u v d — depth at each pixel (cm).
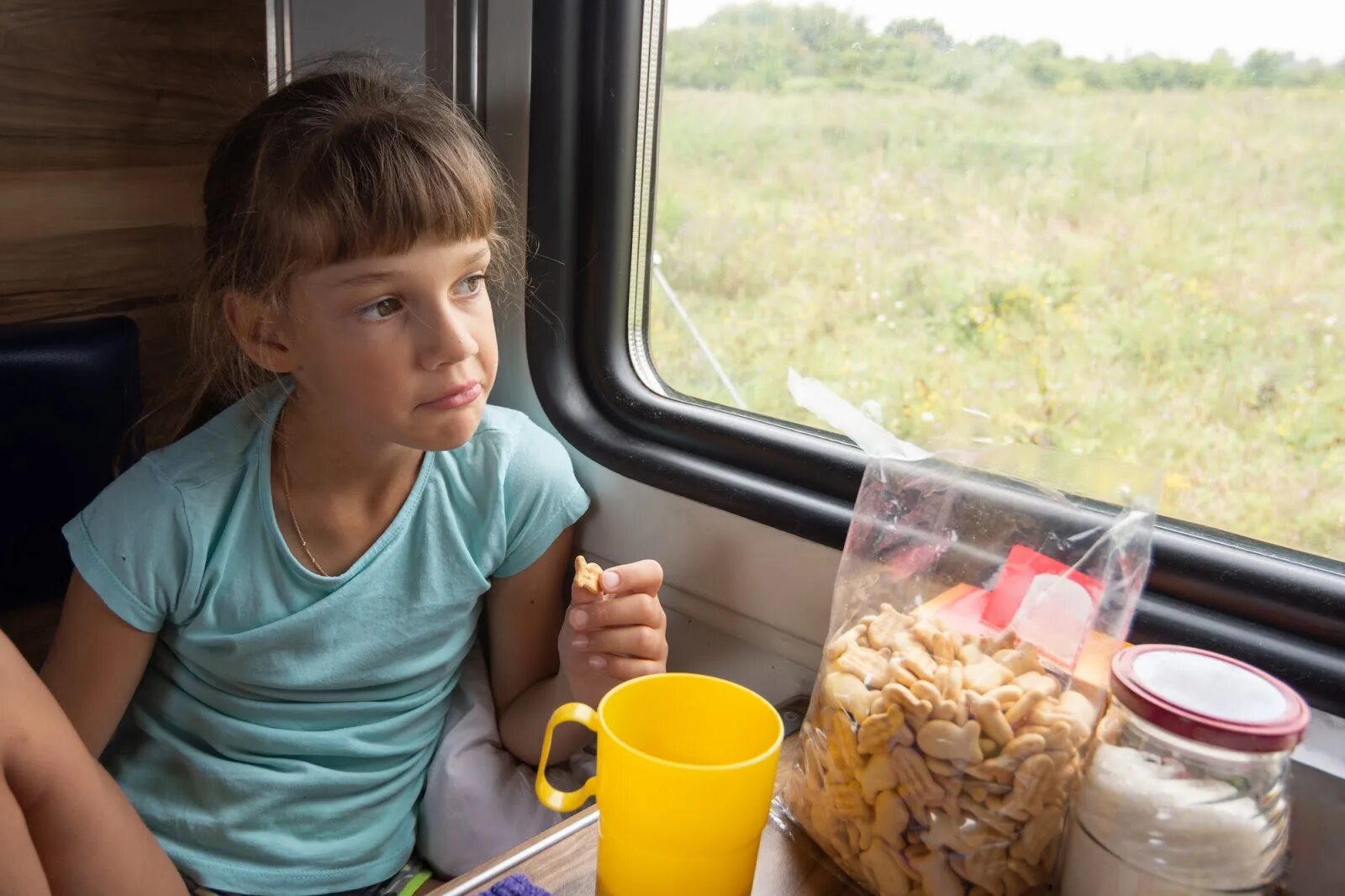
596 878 59
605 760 54
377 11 107
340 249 70
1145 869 50
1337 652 64
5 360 101
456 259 73
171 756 89
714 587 94
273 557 87
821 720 62
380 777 91
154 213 122
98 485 108
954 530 65
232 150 81
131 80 117
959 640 59
